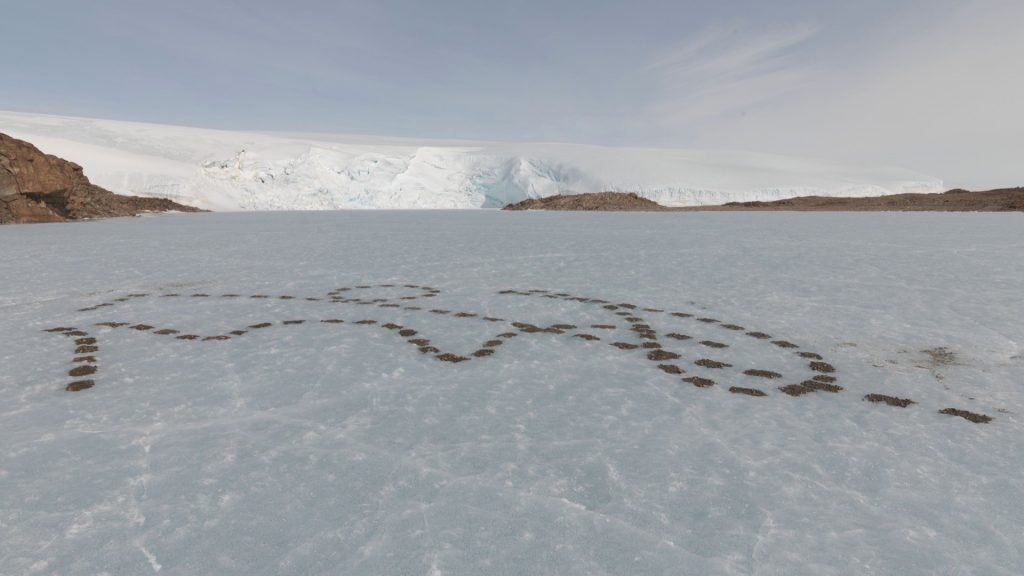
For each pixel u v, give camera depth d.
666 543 4.28
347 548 4.20
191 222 48.56
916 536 4.38
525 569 3.97
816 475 5.35
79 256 22.38
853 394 7.52
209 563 4.03
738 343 9.91
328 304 13.09
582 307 12.71
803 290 14.60
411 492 5.00
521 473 5.36
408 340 10.05
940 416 6.78
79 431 6.29
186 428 6.38
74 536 4.36
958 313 11.94
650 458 5.68
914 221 43.69
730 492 5.04
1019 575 3.90
